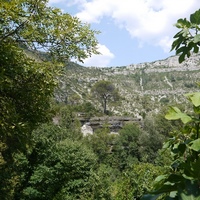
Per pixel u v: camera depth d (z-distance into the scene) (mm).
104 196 22719
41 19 8258
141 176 13953
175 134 2059
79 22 8758
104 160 71562
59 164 23109
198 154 1676
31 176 21703
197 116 1707
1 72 6629
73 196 23422
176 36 2076
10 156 11391
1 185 13859
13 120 7516
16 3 6934
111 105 145875
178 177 1579
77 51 8977
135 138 73000
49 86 8195
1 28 7348
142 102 162250
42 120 9242
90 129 99625
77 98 129375
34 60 7965
